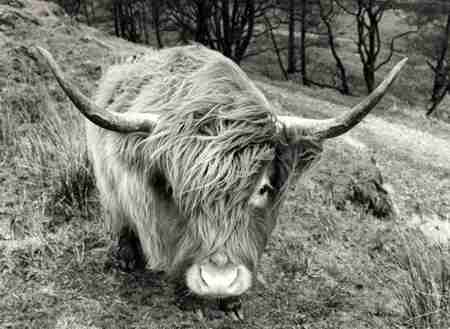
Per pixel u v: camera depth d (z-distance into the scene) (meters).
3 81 7.39
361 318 4.51
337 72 36.88
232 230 3.09
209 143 2.92
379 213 7.21
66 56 9.31
